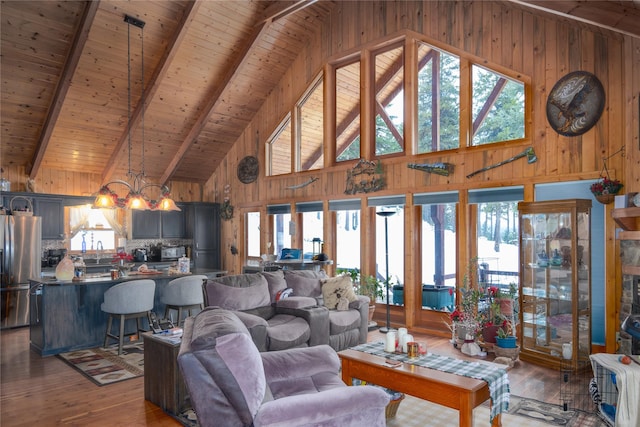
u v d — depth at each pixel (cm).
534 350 472
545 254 465
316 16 729
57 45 585
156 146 812
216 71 729
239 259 882
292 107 786
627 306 402
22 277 647
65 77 604
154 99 718
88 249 802
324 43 741
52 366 459
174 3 600
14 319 638
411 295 628
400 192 639
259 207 852
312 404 209
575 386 399
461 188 577
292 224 760
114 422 327
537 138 512
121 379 419
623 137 449
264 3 655
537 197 513
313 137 768
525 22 524
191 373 200
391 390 319
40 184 752
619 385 278
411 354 325
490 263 562
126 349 521
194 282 557
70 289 520
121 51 630
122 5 575
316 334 456
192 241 907
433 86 622
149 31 621
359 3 695
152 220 865
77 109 684
